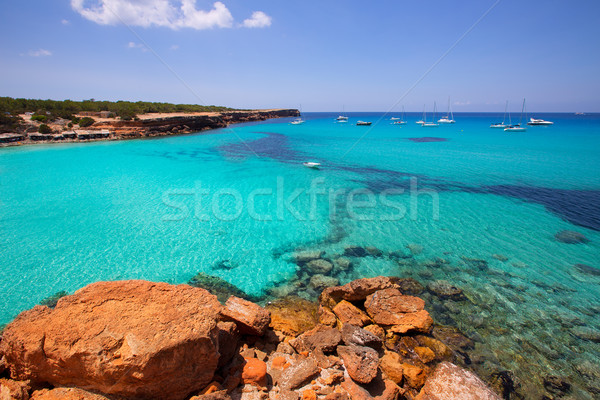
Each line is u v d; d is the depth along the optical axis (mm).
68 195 23484
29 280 12734
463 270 13883
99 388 5434
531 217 19859
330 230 18000
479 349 9320
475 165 35688
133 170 32469
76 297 6113
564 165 34906
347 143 56906
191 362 5750
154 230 17562
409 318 10039
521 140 59906
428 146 52312
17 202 21688
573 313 11062
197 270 13773
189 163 36844
